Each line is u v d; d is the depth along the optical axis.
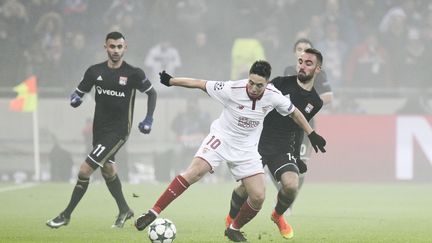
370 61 77.81
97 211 45.81
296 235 34.34
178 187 30.28
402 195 59.53
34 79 69.69
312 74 32.03
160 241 28.91
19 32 79.31
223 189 63.72
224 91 30.17
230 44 80.50
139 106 75.44
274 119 32.56
